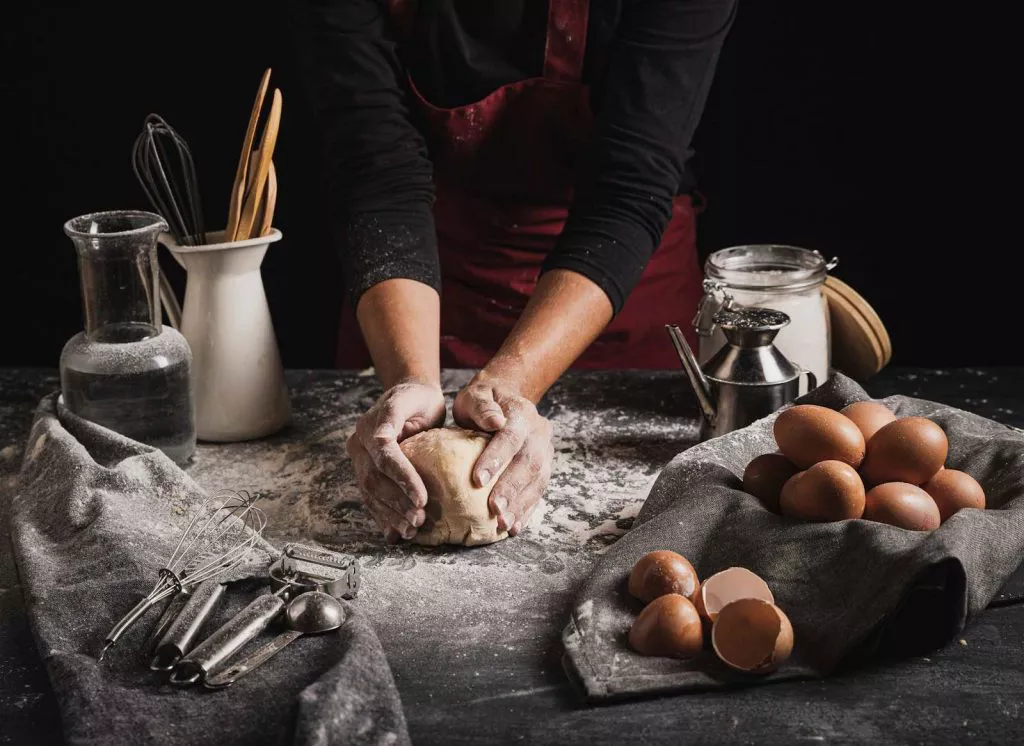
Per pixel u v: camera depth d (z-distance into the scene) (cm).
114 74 304
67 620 104
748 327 132
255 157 138
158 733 90
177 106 307
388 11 165
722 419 136
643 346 189
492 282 183
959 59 288
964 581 98
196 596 104
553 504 130
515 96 169
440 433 125
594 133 159
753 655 95
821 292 147
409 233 156
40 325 322
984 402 152
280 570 109
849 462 113
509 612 109
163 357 133
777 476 116
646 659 98
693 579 103
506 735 91
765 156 304
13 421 152
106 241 128
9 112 307
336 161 162
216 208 315
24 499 125
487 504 120
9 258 320
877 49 290
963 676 98
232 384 143
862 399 131
